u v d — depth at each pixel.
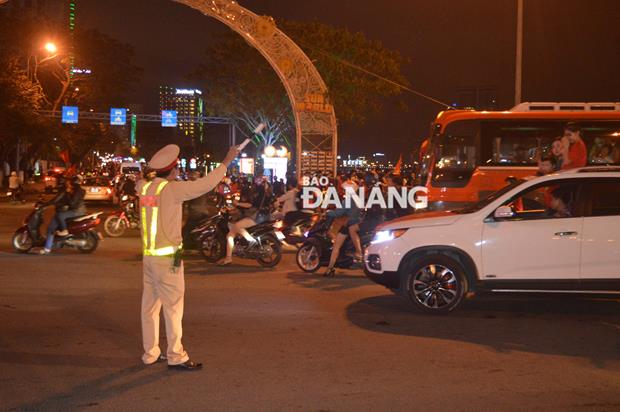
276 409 5.72
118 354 7.37
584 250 9.12
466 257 9.43
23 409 5.70
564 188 9.38
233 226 14.15
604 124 18.38
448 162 19.06
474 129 18.94
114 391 6.15
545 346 7.84
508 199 9.48
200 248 14.70
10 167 74.62
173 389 6.21
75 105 67.06
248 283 12.21
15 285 11.65
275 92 43.94
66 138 63.84
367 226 13.35
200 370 6.80
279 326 8.76
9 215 29.34
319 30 37.09
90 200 37.16
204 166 79.94
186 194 6.70
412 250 9.62
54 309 9.72
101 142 82.75
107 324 8.79
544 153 18.62
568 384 6.44
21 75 49.53
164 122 65.44
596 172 9.36
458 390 6.24
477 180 18.84
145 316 6.96
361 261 12.98
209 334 8.30
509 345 7.88
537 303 10.52
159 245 6.68
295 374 6.69
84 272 13.14
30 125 52.12
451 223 9.55
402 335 8.35
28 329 8.50
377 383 6.43
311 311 9.74
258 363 7.07
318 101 30.36
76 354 7.36
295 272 13.58
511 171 18.73
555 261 9.18
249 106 46.19
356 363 7.09
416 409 5.74
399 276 9.78
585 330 8.66
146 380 6.47
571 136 14.12
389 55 37.81
